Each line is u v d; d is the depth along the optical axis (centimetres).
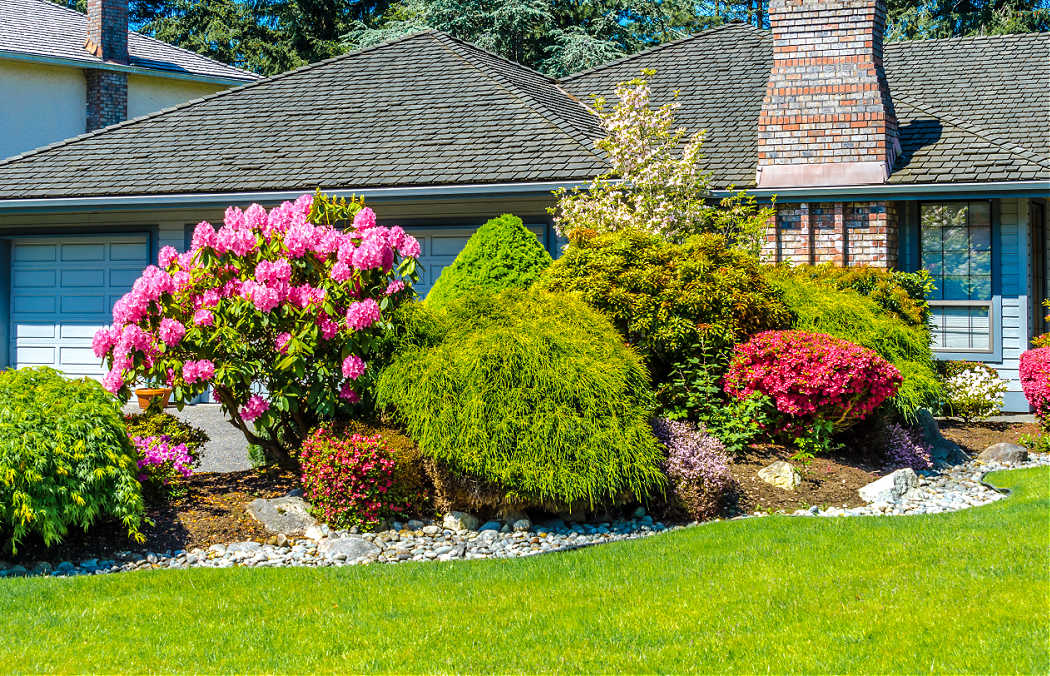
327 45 3709
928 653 537
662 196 1406
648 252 1074
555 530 861
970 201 1530
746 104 1773
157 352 877
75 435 764
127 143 1695
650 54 2023
